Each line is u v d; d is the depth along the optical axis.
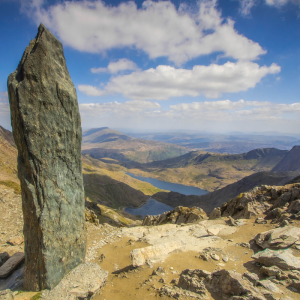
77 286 9.78
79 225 11.16
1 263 12.84
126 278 12.22
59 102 9.39
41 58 8.66
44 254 9.19
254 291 8.07
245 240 16.25
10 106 8.86
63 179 10.04
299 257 11.05
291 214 18.78
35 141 8.72
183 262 13.06
